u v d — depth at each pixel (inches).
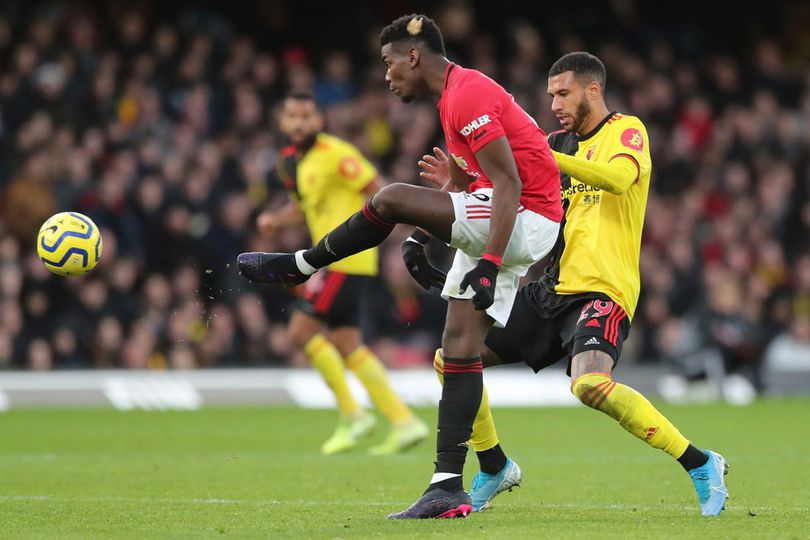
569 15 2901.1
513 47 2810.0
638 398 789.2
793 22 3026.6
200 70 2438.5
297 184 1409.9
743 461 1212.5
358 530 717.3
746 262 2386.8
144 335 2050.9
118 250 2107.5
